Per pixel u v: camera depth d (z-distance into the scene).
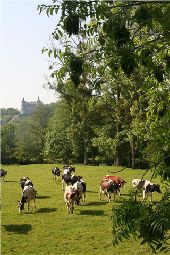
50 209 25.72
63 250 17.55
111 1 5.89
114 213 5.74
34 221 22.55
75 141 64.56
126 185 35.59
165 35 5.82
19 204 25.02
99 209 25.22
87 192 32.47
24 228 21.08
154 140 7.27
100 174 45.75
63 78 6.12
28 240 19.02
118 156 55.44
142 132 42.62
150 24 5.74
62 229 20.81
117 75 6.46
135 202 5.82
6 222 22.33
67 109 64.50
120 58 5.81
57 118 70.62
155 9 5.59
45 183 39.38
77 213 24.27
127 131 48.53
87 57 6.05
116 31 5.53
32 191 25.50
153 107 7.93
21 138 96.12
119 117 49.31
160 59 6.71
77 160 71.00
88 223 21.81
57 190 34.28
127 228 5.39
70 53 5.97
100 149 54.41
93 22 6.05
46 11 5.72
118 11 5.77
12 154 86.25
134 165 50.44
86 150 64.38
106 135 53.44
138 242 18.08
